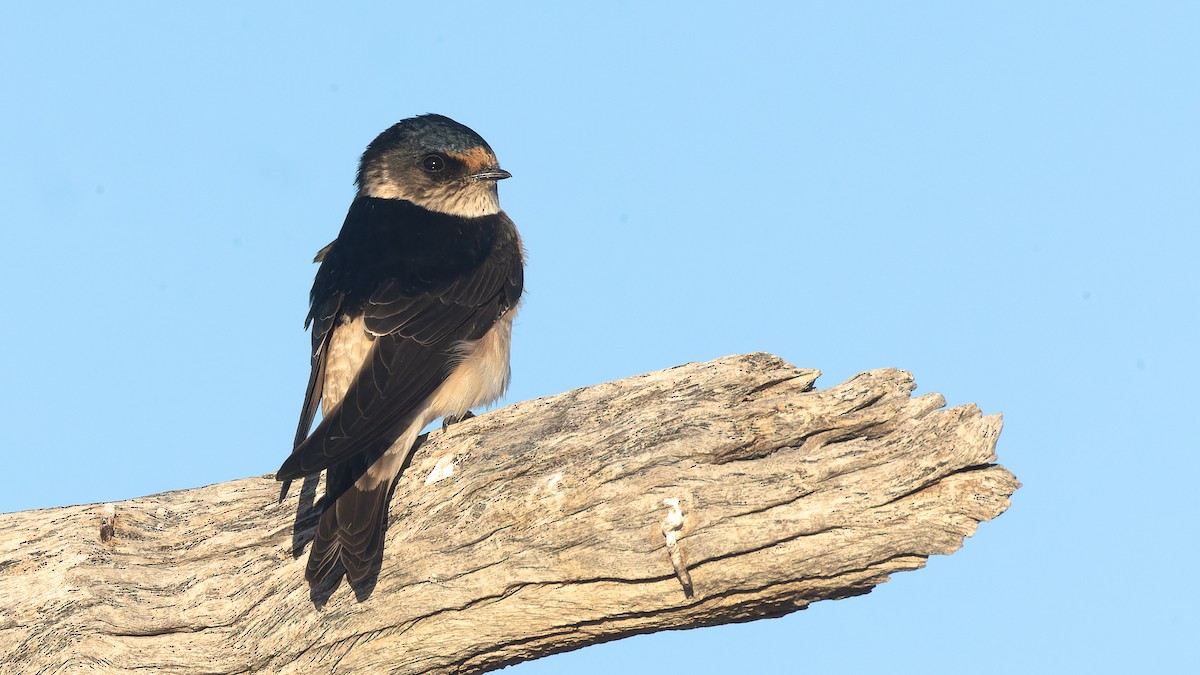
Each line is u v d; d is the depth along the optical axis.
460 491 10.80
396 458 11.34
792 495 9.82
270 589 11.09
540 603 10.37
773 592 10.00
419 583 10.63
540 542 10.27
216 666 10.97
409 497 11.12
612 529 10.03
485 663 10.94
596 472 10.23
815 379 10.76
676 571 9.85
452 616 10.59
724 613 10.24
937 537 9.70
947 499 9.78
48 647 10.90
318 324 13.14
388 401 11.86
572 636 10.59
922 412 10.12
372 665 10.84
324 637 10.84
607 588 10.17
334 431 11.13
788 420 10.23
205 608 11.11
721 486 9.92
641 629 10.46
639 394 10.91
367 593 10.77
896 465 9.80
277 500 11.73
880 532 9.73
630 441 10.36
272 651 10.94
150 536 11.52
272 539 11.39
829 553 9.77
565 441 10.62
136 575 11.27
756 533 9.77
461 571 10.52
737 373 10.72
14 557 11.27
